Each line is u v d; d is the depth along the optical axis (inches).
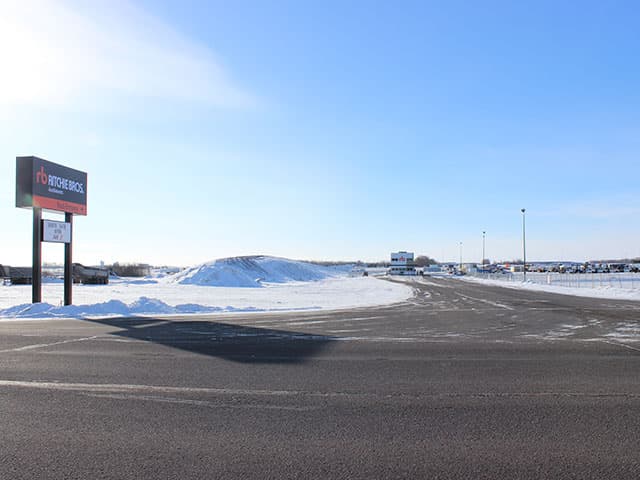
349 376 316.8
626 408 243.6
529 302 1026.1
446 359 377.4
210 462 175.8
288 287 2116.1
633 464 174.7
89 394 271.1
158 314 776.3
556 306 914.1
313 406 247.4
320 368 342.6
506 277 3016.7
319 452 185.3
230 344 453.4
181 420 224.8
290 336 509.0
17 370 334.0
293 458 179.6
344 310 848.9
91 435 204.4
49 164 850.1
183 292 1615.4
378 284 2233.0
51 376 315.9
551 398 262.4
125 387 287.0
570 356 390.9
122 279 2805.1
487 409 242.1
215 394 271.3
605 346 442.3
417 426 215.9
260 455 182.4
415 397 264.4
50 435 204.4
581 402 254.4
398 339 486.6
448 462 176.1
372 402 254.7
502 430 210.7
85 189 948.0
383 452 185.3
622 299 1131.3
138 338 492.1
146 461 176.7
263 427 214.5
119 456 181.3
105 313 778.2
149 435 204.4
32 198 813.9
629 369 339.3
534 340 479.2
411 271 4419.3
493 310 829.8
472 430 210.7
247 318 703.7
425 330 561.3
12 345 444.5
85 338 491.2
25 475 165.0
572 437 201.9
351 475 165.3
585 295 1299.2
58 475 165.2
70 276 899.4
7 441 197.3
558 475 165.5
